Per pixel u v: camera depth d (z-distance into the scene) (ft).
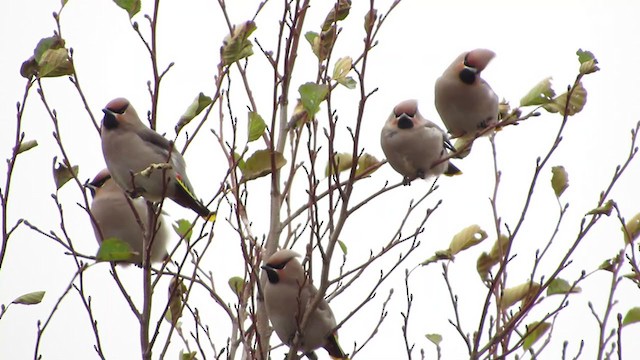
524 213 31.24
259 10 32.09
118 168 37.01
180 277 34.71
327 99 29.12
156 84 30.66
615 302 30.89
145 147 36.60
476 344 30.19
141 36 30.68
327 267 30.04
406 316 31.04
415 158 42.60
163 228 43.42
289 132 36.22
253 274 30.66
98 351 28.53
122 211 43.52
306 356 37.78
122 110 36.83
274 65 31.55
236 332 33.63
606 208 31.07
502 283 32.55
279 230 35.60
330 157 29.43
